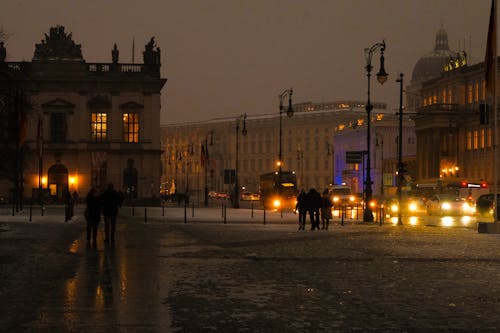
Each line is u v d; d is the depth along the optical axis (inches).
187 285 916.0
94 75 5039.4
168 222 2556.6
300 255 1306.6
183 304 770.2
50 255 1298.0
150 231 2021.4
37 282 936.9
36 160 4965.6
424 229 2149.4
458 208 3277.6
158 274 1026.7
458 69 6235.2
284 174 4517.7
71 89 5024.6
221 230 2075.5
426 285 919.7
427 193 4451.3
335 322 672.4
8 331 622.5
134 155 5049.2
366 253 1346.0
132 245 1529.3
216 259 1241.4
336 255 1306.6
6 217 2837.1
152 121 5059.1
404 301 792.9
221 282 945.5
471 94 6058.1
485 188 4323.3
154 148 5059.1
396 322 672.4
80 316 694.5
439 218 3051.2
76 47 5054.1
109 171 5034.5
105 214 1547.7
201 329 637.3
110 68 5073.8
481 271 1069.1
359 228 2206.0
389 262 1194.0
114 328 637.3
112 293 844.6
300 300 800.3
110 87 5039.4
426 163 6412.4
